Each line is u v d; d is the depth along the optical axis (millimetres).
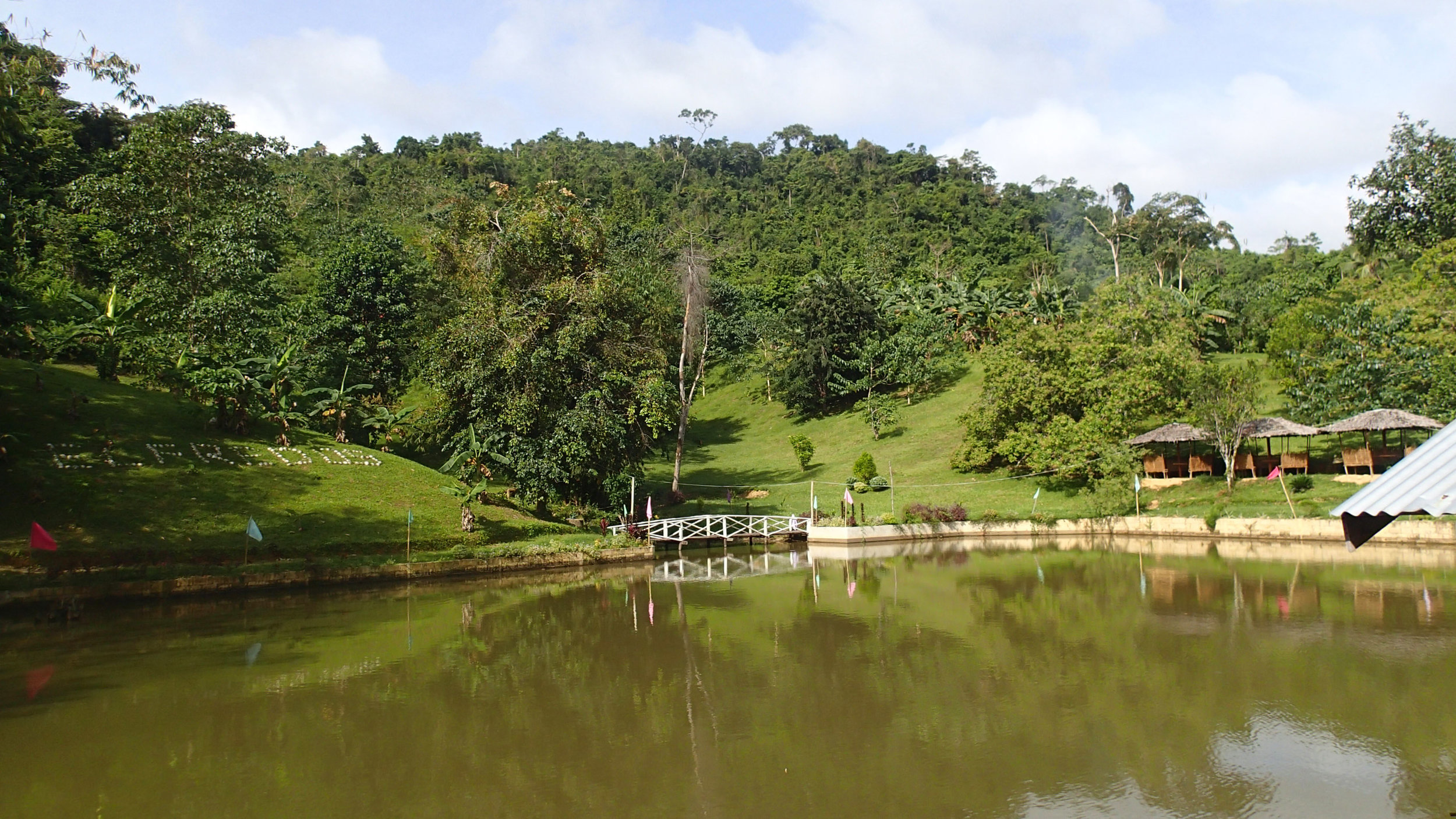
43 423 27562
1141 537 35219
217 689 14477
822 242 100500
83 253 41469
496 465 32625
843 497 43875
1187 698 13289
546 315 32844
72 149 47031
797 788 10227
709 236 98188
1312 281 59375
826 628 19125
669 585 25922
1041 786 10156
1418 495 6242
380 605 22297
